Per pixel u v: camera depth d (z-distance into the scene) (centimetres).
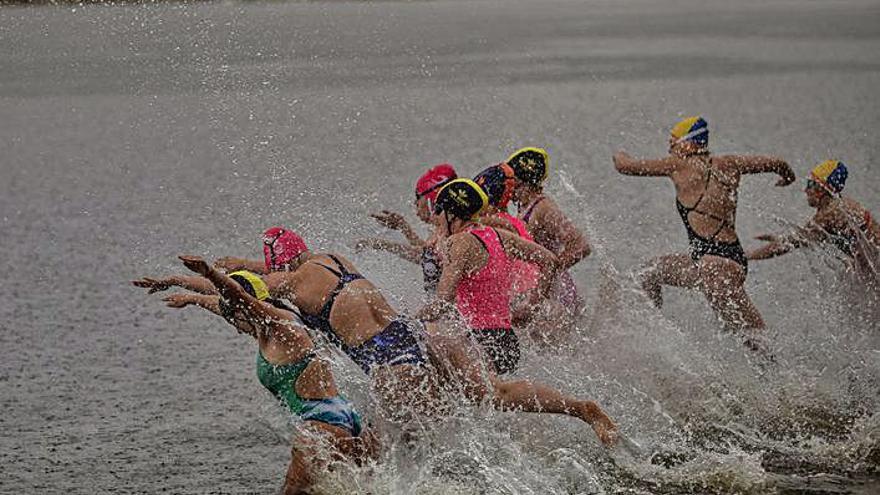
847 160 3569
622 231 2748
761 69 5997
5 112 4825
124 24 5628
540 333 1781
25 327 2189
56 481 1474
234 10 6981
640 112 4719
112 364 1964
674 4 10538
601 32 8088
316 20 7731
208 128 4328
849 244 1950
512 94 5225
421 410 1471
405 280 2191
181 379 1884
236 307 1403
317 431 1395
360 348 1475
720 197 1941
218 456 1555
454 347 1533
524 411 1498
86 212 3197
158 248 2784
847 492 1384
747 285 2273
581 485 1427
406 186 3353
